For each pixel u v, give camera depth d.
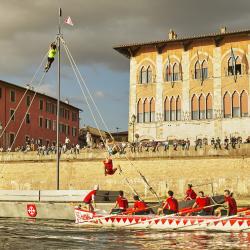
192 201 30.34
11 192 36.34
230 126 55.84
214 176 47.09
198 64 58.34
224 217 27.11
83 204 33.41
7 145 71.62
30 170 55.97
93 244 23.12
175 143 51.62
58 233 26.97
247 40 55.75
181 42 58.44
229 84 56.38
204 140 54.50
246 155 45.75
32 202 34.66
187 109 58.38
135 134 59.38
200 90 57.84
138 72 61.38
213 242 23.28
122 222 29.44
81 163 53.50
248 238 24.45
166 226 28.31
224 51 56.91
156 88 60.19
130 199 50.16
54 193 34.97
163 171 49.38
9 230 28.28
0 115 70.50
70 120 94.56
